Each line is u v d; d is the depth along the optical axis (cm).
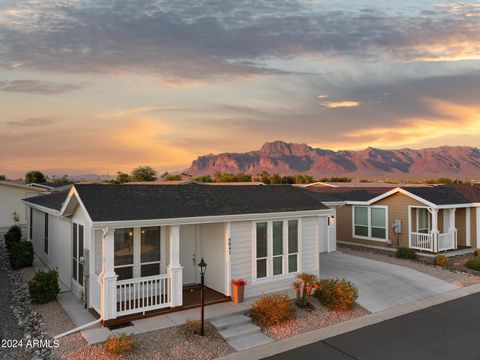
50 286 1216
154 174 7550
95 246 1113
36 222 1991
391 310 1228
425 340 1005
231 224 1243
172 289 1114
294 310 1172
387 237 2255
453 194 2345
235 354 916
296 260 1381
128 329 998
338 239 2516
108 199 1135
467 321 1135
